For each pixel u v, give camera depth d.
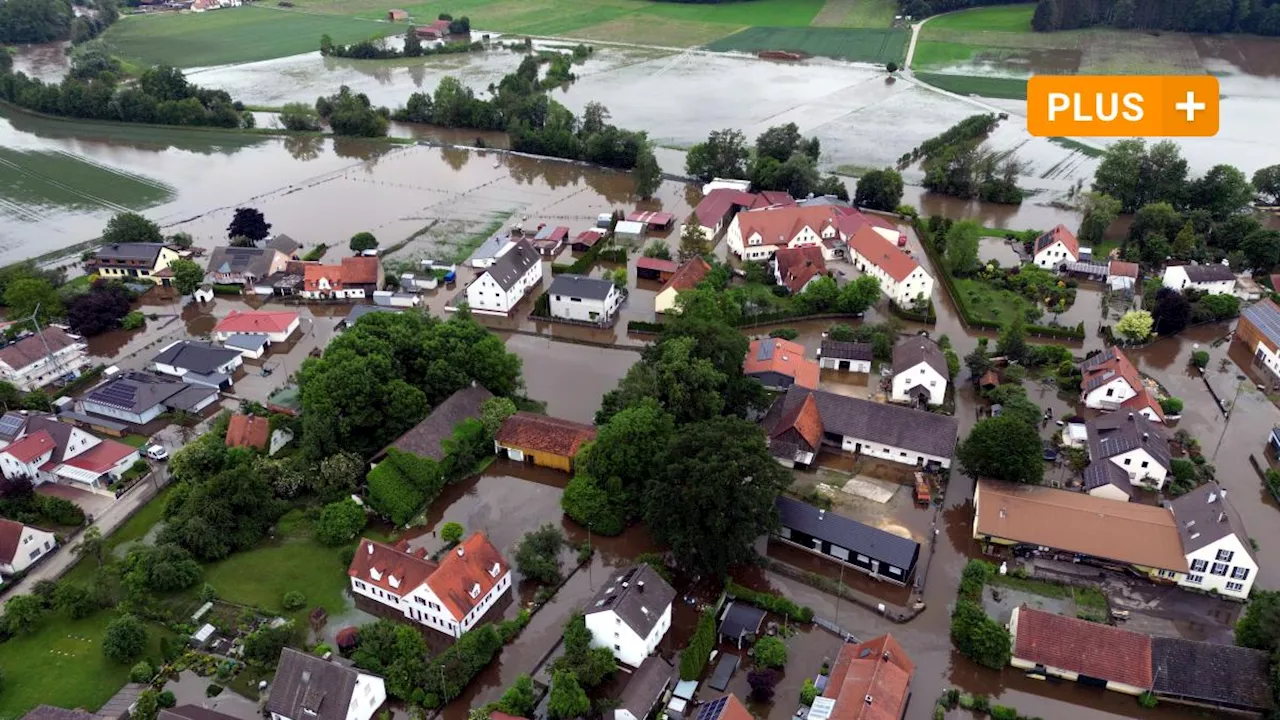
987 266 164.88
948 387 127.38
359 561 91.56
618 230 184.25
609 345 143.38
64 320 147.25
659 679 78.38
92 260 168.38
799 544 98.56
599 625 82.69
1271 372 131.38
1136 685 78.50
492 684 82.19
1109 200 179.12
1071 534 94.31
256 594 92.31
